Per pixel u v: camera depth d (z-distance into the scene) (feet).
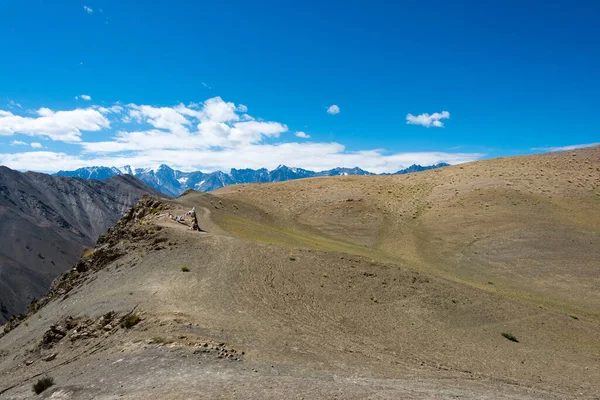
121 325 87.40
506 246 194.49
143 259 132.87
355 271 127.65
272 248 140.26
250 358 68.80
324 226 239.09
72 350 86.02
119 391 54.44
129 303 97.09
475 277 168.35
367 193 294.46
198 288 107.55
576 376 80.07
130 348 72.23
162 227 155.63
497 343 95.50
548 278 164.76
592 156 313.53
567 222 210.59
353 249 190.39
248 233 180.24
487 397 60.03
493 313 113.70
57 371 75.15
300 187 317.83
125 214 211.41
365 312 104.01
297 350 76.64
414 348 86.84
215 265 124.57
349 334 90.07
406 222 242.17
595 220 210.59
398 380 65.57
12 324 155.94
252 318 91.66
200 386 53.36
